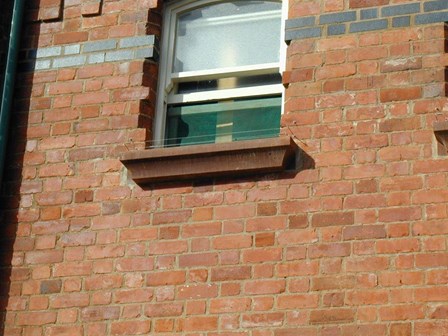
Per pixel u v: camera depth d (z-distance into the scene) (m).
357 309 12.19
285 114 13.17
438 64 12.96
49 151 13.81
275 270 12.55
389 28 13.23
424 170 12.55
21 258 13.40
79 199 13.48
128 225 13.19
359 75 13.12
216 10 14.41
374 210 12.51
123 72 13.97
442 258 12.15
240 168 12.96
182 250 12.90
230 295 12.58
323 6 13.52
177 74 14.16
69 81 14.08
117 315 12.87
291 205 12.76
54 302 13.12
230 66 14.12
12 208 13.66
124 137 13.67
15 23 14.35
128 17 14.20
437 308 11.98
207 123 13.98
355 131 12.90
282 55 13.85
